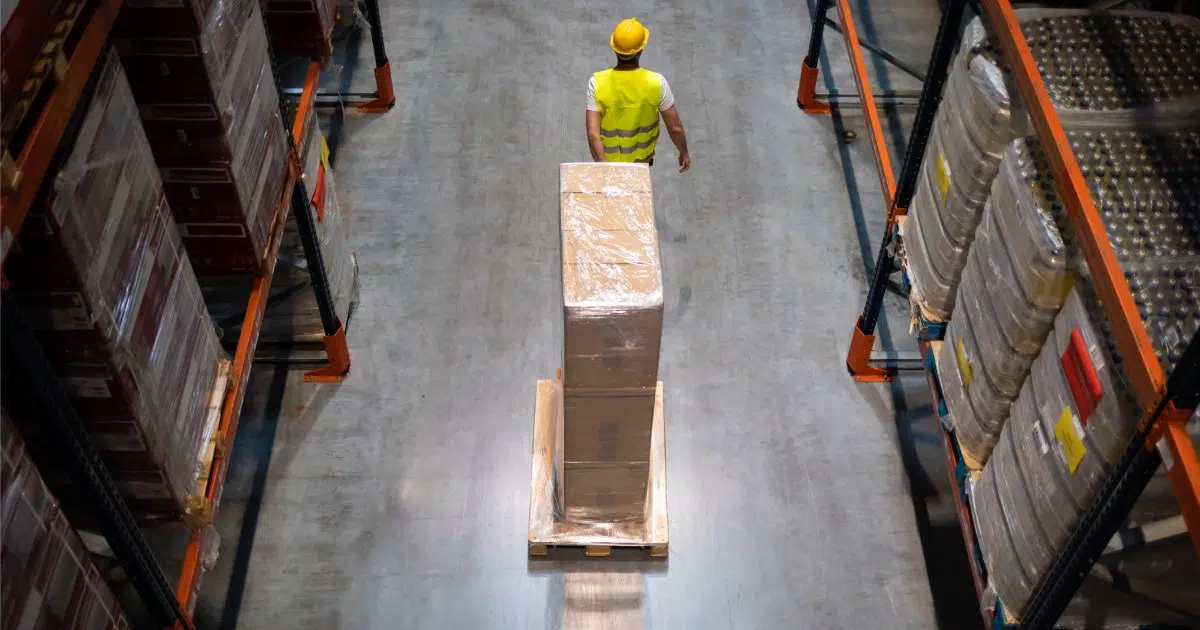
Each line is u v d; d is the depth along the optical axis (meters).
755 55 8.51
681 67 8.36
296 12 5.80
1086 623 4.04
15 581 2.81
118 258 3.37
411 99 8.05
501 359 6.36
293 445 5.91
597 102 6.00
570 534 5.36
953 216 4.61
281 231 5.00
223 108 4.08
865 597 5.35
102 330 3.19
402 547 5.49
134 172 3.55
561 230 4.30
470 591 5.33
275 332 6.21
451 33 8.62
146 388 3.56
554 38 8.62
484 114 7.95
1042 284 3.69
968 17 8.66
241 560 5.42
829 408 6.15
